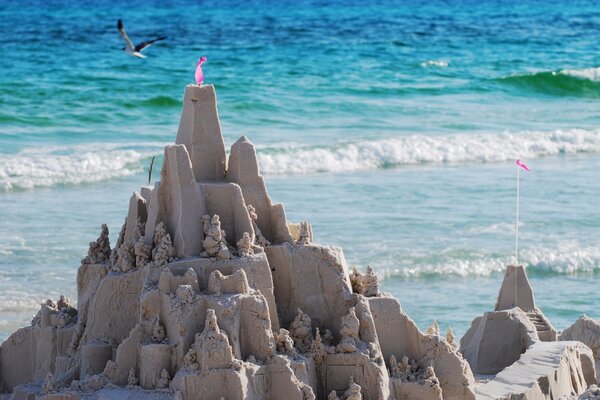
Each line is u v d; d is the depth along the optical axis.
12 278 56.28
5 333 49.28
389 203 72.25
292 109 102.75
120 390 34.00
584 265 61.34
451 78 125.56
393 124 99.31
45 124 94.62
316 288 36.47
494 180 80.19
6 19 176.12
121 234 38.22
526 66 137.00
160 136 92.00
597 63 141.38
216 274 34.72
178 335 34.03
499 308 42.84
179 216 35.78
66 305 39.03
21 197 72.88
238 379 33.38
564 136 94.00
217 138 37.03
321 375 35.34
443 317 52.28
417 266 59.78
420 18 188.88
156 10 199.25
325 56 137.12
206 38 152.38
